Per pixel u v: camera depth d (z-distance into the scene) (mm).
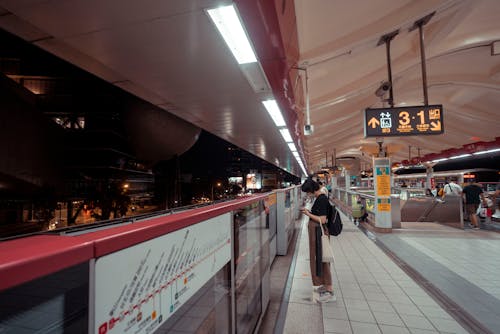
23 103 31891
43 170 35625
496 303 3672
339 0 5734
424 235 8234
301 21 5996
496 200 11195
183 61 3785
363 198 11250
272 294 4156
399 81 11648
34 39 3396
